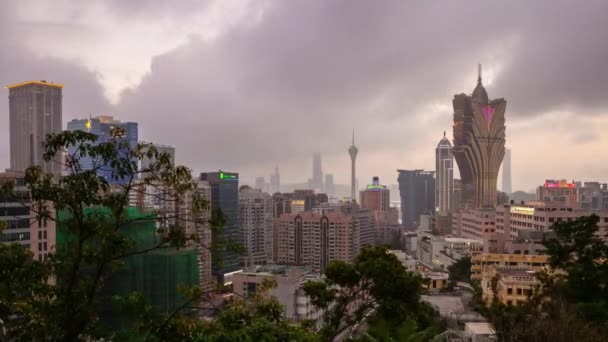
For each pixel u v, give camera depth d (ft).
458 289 430.20
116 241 62.90
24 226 276.21
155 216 73.15
